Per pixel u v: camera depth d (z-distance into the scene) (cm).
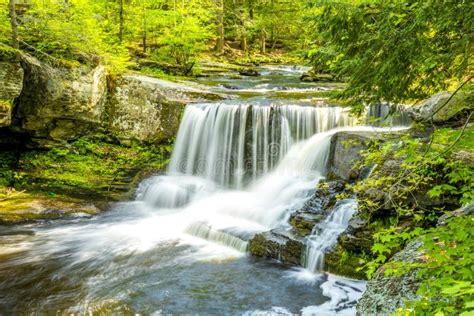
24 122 969
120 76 1135
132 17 1705
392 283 376
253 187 988
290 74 2011
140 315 510
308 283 591
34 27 976
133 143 1123
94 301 542
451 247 309
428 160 399
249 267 647
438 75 369
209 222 809
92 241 753
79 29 1057
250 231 750
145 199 982
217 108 1055
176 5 1875
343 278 591
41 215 845
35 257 679
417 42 341
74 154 1070
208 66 2047
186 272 632
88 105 1027
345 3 374
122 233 797
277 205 841
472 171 438
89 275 620
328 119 977
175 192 958
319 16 394
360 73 381
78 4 1124
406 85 378
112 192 989
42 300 543
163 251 715
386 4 362
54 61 963
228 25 3012
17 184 958
